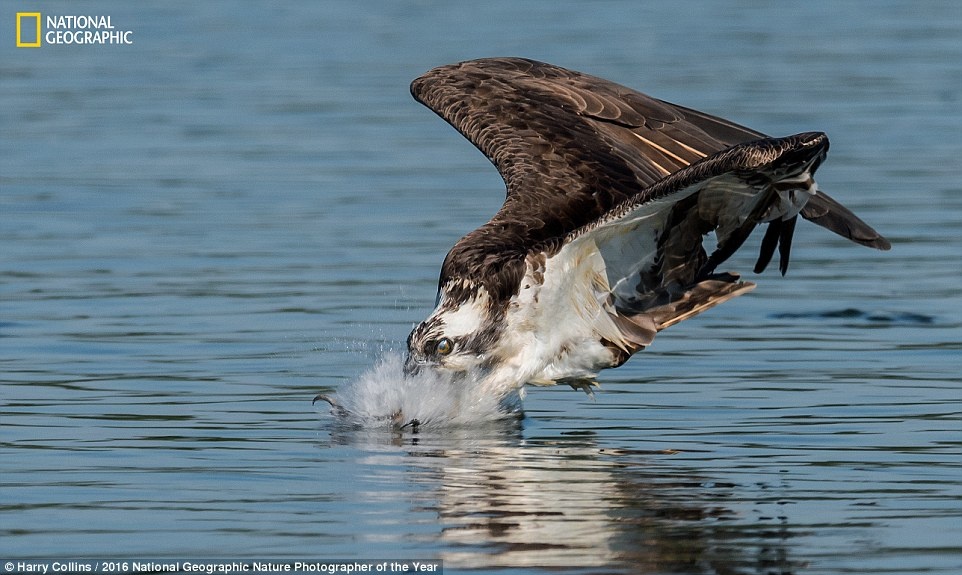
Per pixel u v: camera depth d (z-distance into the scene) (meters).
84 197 21.38
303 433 11.41
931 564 8.34
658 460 10.63
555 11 40.47
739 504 9.49
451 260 11.74
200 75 31.95
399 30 37.19
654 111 13.27
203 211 20.56
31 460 10.55
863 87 29.64
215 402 12.27
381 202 21.20
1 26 37.28
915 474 10.16
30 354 13.79
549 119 13.06
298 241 18.86
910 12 40.38
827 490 9.80
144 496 9.71
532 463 10.56
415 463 10.58
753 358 13.89
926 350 13.98
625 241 11.27
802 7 41.66
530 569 8.32
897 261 17.95
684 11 40.84
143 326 14.87
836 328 14.99
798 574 8.20
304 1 43.00
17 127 26.55
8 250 18.30
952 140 25.05
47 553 8.61
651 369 13.61
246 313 15.37
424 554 8.56
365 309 15.53
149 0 42.34
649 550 8.61
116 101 29.09
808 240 19.70
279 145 25.28
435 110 13.49
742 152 9.98
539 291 11.49
